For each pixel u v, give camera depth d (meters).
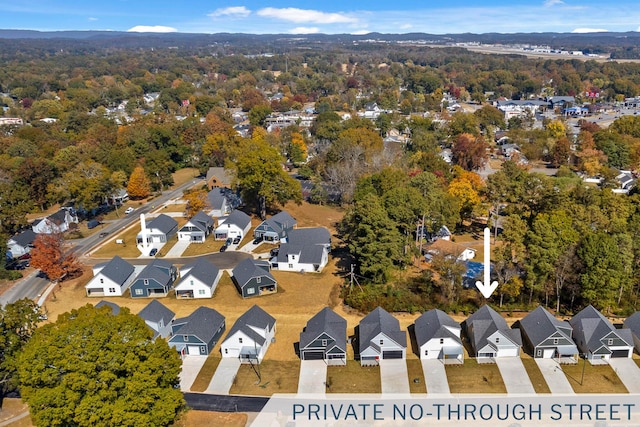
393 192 77.56
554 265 58.91
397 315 60.06
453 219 80.50
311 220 95.38
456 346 50.34
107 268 67.56
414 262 73.12
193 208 95.06
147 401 38.34
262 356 52.16
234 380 48.22
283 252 73.88
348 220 71.62
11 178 104.12
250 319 53.50
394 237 64.62
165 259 78.06
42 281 72.00
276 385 47.44
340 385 47.28
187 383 47.94
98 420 37.38
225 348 51.91
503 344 50.47
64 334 38.50
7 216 83.38
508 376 47.81
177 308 62.81
